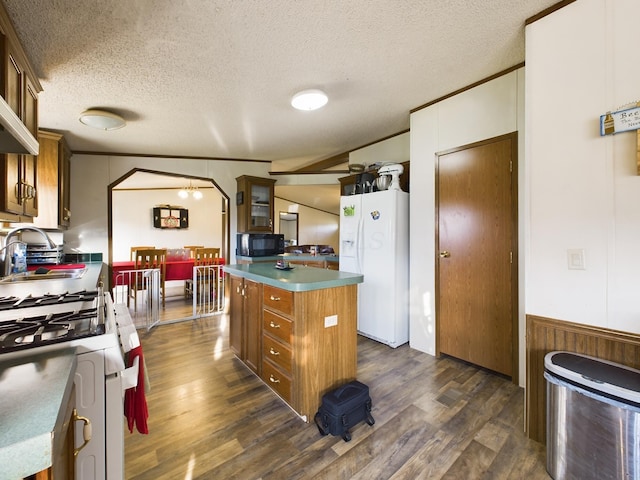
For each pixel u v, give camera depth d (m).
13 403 0.62
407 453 1.59
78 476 0.99
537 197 1.71
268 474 1.46
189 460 1.55
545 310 1.69
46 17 1.59
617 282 1.46
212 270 5.05
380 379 2.40
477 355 2.57
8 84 1.52
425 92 2.65
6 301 1.50
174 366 2.65
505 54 2.10
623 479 1.20
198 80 2.32
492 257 2.45
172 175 4.53
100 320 1.21
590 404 1.29
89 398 1.00
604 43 1.50
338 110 2.98
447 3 1.59
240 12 1.61
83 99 2.59
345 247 3.60
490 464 1.52
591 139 1.53
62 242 3.91
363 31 1.81
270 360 2.21
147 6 1.54
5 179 1.68
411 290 3.06
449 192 2.74
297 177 4.98
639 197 1.40
